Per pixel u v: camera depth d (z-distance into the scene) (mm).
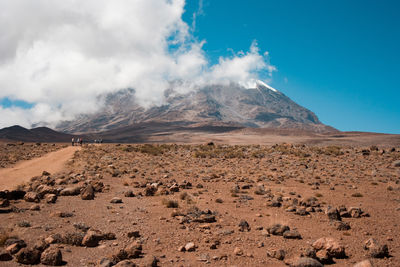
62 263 7344
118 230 10219
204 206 14242
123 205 14102
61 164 31000
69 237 8773
